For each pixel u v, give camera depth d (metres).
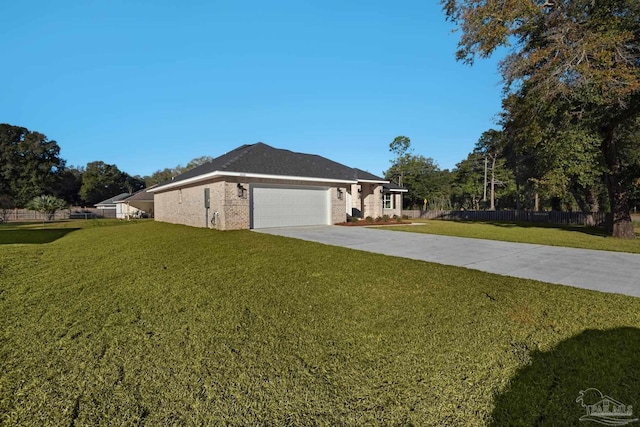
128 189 63.28
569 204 33.75
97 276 6.07
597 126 13.35
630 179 13.72
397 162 47.44
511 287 5.16
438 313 4.02
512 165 32.91
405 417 2.15
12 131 45.78
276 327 3.63
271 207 15.47
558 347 3.13
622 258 8.09
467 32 13.19
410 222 22.59
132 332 3.53
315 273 6.07
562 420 2.13
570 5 12.02
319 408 2.23
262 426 2.05
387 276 5.83
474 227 18.97
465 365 2.80
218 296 4.75
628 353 3.02
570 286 5.31
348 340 3.28
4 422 2.09
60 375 2.67
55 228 20.02
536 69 12.82
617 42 10.67
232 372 2.69
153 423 2.08
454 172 47.56
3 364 2.85
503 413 2.20
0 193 44.31
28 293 5.04
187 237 11.55
